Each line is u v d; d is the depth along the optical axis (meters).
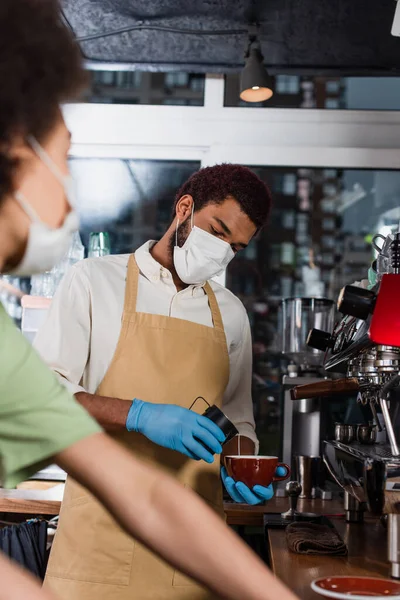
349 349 1.48
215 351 1.78
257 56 2.55
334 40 2.66
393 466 1.24
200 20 2.55
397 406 2.05
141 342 1.72
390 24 2.51
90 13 2.52
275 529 1.84
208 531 0.81
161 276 1.81
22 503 2.21
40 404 0.78
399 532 1.25
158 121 3.04
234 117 3.03
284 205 2.98
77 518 1.60
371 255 2.96
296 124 3.01
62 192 0.74
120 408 1.55
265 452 2.91
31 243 0.73
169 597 1.56
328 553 1.48
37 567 2.11
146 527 0.82
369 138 2.99
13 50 0.67
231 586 0.80
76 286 1.74
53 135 0.72
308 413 2.61
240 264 2.97
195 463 1.67
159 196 3.07
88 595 1.56
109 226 3.06
